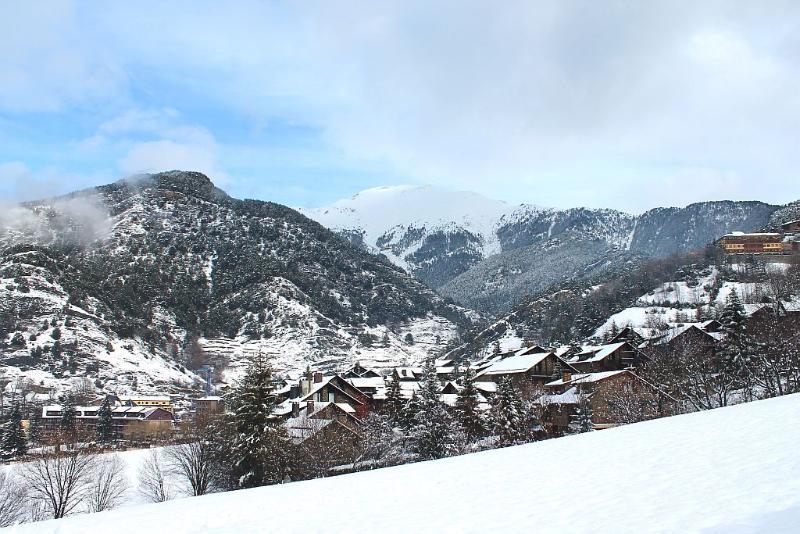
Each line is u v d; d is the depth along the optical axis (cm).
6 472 6475
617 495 1538
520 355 12144
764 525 1084
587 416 7425
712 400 6281
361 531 1493
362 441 7156
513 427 7181
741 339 7388
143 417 14088
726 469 1645
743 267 18712
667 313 15338
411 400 7738
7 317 19925
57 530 1812
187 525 1755
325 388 9762
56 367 18262
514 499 1667
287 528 1612
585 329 17275
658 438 2397
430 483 2081
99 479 6125
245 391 6288
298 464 6475
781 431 2138
